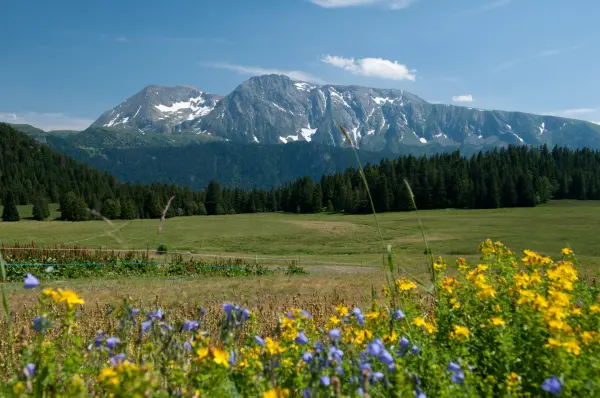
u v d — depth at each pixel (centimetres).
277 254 6316
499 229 8125
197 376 340
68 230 9262
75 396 334
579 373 361
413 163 19300
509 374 404
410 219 11281
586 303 559
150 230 8938
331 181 19638
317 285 2256
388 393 354
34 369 340
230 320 433
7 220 13975
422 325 503
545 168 19775
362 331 465
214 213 19875
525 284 525
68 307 381
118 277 3095
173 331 423
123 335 438
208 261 4131
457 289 582
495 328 460
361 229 9150
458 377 381
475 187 16000
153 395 313
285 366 403
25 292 1881
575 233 7000
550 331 404
